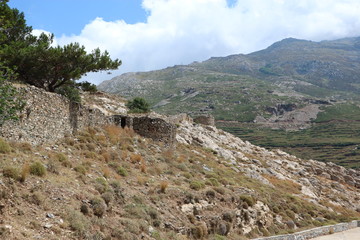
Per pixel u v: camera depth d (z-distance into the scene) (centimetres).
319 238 2442
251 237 2200
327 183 5359
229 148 5194
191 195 2052
